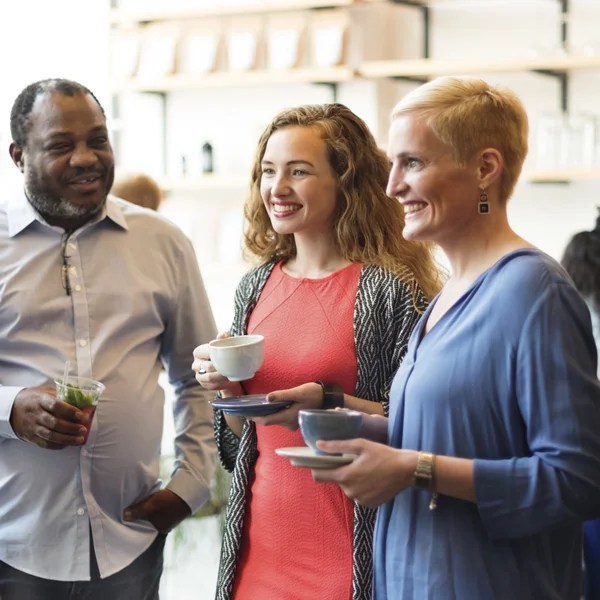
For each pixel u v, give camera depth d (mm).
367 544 2115
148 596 2656
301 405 2059
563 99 4719
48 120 2449
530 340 1613
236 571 2254
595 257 2883
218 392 2340
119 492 2562
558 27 4703
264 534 2215
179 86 5188
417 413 1729
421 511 1739
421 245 2326
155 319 2654
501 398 1649
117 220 2631
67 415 2260
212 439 2799
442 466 1639
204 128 5363
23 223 2562
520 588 1665
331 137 2242
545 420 1602
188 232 5305
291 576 2170
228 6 5055
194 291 2752
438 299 1849
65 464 2486
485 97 1702
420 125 1708
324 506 2156
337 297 2219
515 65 4547
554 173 4547
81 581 2502
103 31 5500
